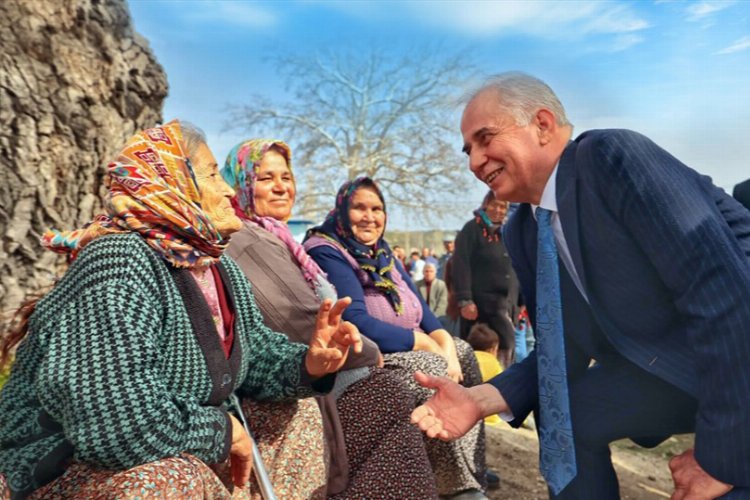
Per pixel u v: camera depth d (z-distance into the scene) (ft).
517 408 6.55
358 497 6.77
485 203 16.06
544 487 10.64
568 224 5.47
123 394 4.19
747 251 5.20
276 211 8.54
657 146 5.32
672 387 5.72
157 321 4.69
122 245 4.75
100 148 12.49
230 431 5.04
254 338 6.33
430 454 8.52
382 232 9.80
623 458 13.43
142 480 4.09
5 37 11.18
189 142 5.78
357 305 8.79
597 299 5.57
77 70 12.06
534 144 5.73
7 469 4.43
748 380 4.64
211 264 5.61
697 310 4.82
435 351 9.00
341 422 7.25
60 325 4.40
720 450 4.77
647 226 4.99
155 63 13.97
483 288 16.16
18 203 11.23
